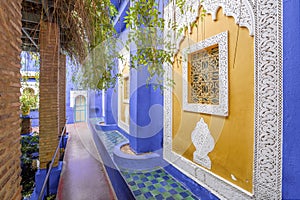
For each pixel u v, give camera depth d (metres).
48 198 3.45
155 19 2.95
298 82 1.61
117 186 3.57
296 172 1.62
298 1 1.61
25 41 4.53
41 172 4.07
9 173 1.51
